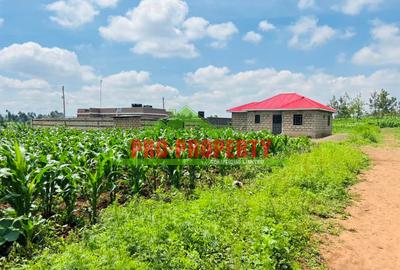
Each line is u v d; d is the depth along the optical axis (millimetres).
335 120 60188
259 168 12094
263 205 6875
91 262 3943
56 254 4344
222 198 7176
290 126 31688
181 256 4551
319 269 5344
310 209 8000
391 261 5727
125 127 28031
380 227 7273
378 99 62969
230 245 5289
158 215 5633
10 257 4742
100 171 6668
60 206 7129
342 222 7508
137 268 4027
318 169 11266
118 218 5445
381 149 20984
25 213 5480
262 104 34906
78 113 49531
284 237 5645
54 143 10508
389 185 11141
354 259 5762
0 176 5328
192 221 5508
